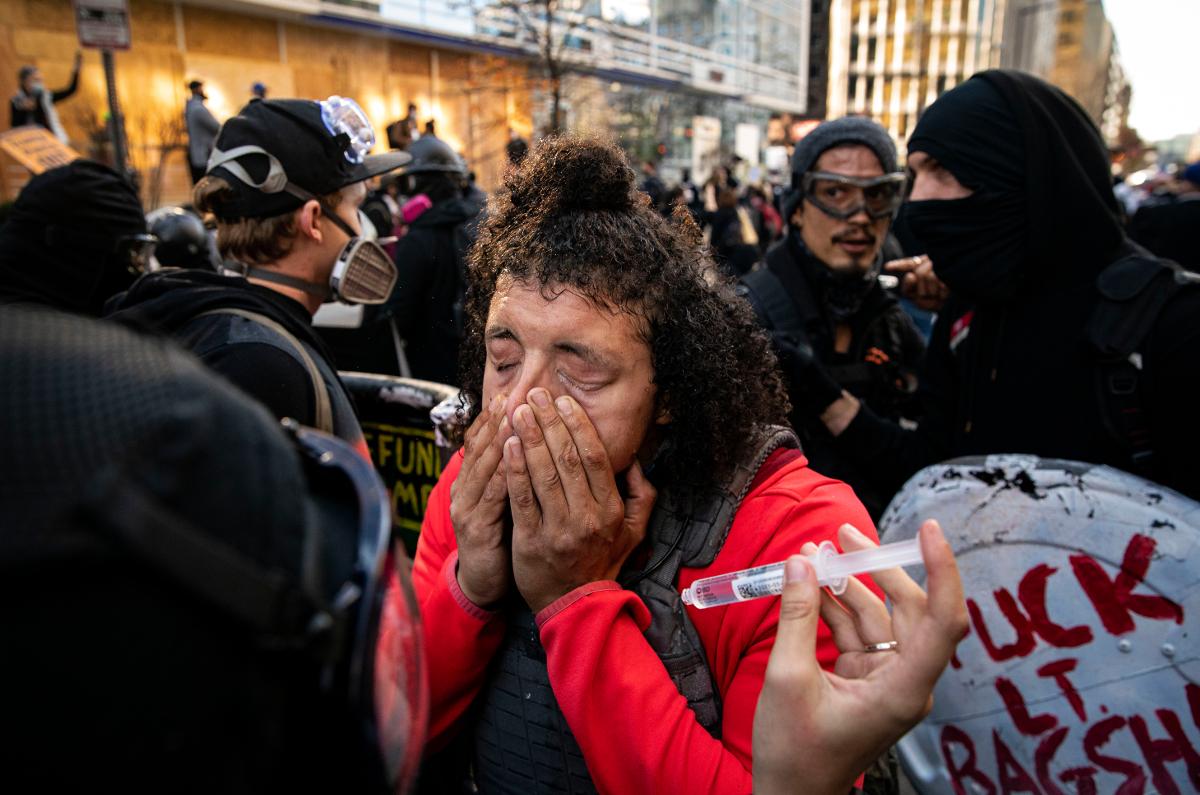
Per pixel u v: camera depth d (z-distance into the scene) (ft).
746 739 2.98
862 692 2.39
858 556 2.57
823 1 181.27
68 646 1.01
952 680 4.89
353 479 1.82
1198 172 21.08
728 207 32.40
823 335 8.13
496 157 59.41
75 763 1.02
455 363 13.07
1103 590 4.25
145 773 1.05
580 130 3.46
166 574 1.06
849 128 7.74
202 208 5.83
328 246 5.94
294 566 1.32
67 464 1.07
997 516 4.58
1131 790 4.24
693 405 3.22
